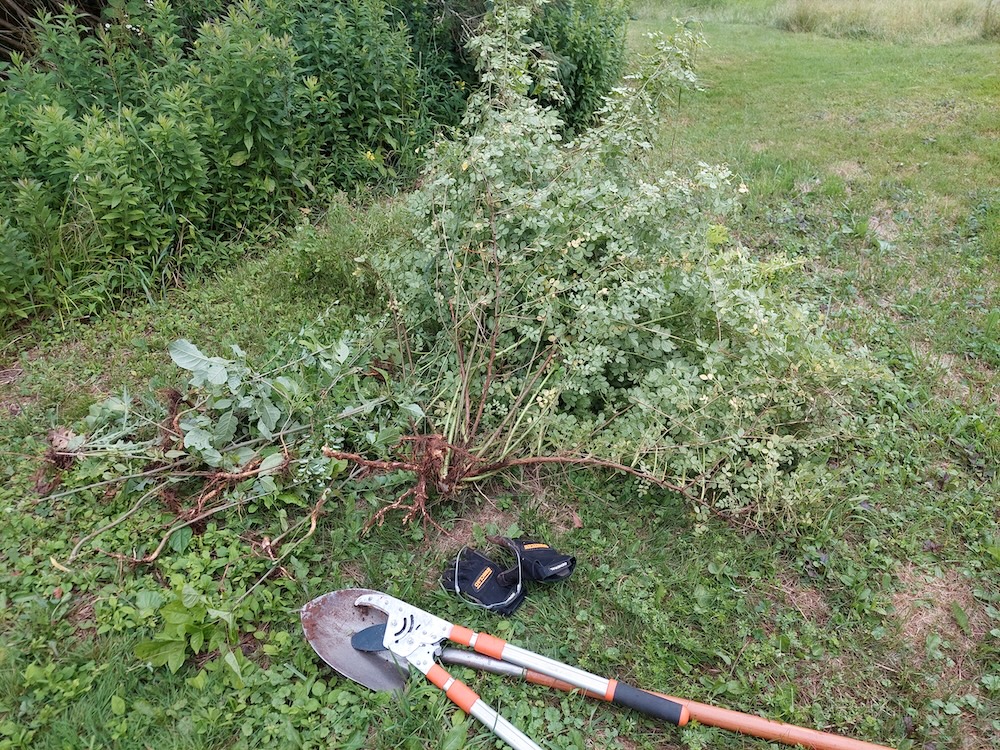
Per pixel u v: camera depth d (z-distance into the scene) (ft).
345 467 9.60
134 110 16.57
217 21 17.98
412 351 11.98
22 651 7.91
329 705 7.57
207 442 9.57
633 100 13.06
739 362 10.42
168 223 15.29
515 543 9.05
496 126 12.31
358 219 16.80
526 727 7.44
